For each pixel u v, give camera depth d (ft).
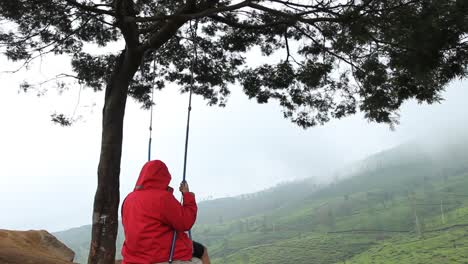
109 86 33.19
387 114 31.86
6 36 36.11
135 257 11.02
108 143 32.09
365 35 26.05
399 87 28.68
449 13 22.31
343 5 27.84
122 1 28.35
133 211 11.27
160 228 11.05
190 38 42.88
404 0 25.00
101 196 31.37
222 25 43.50
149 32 38.81
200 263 11.63
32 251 34.71
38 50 36.70
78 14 34.42
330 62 36.29
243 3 28.17
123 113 33.04
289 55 38.83
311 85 37.81
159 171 11.69
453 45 22.76
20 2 31.45
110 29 41.83
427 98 27.53
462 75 23.43
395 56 25.76
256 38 42.73
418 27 22.85
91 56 43.47
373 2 25.50
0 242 33.60
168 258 11.00
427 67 23.35
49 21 35.22
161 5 41.14
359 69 32.78
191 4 33.04
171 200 11.21
